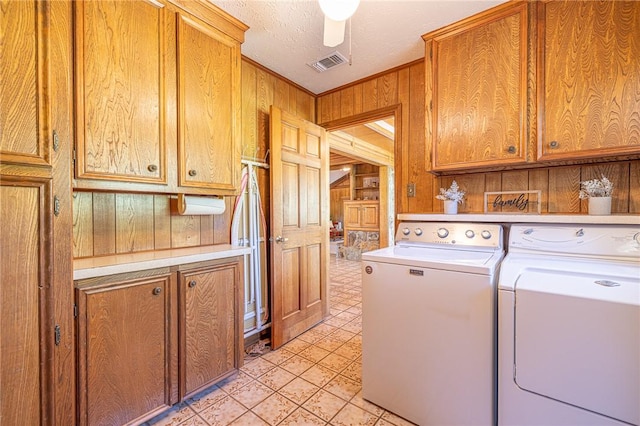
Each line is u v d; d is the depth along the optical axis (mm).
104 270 1237
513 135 1661
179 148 1592
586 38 1473
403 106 2424
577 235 1421
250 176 2355
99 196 1532
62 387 1104
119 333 1296
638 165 1570
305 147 2689
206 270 1649
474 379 1313
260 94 2436
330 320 2924
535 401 1171
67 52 1122
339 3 1173
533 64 1605
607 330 1024
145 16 1449
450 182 2195
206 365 1646
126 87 1376
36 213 1038
